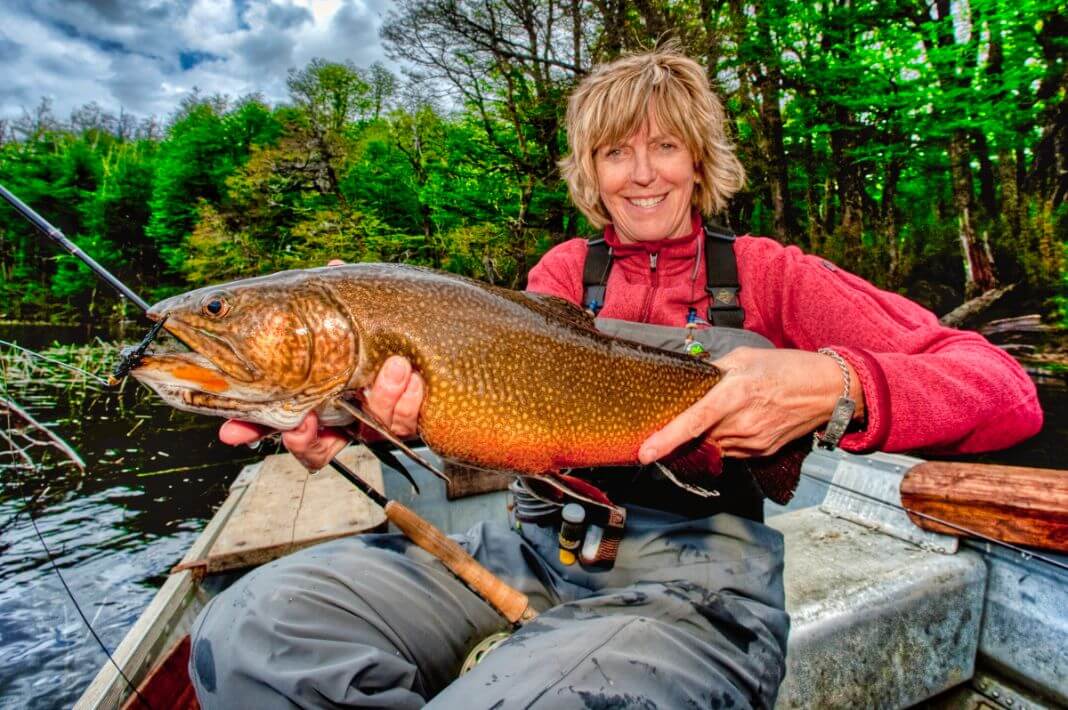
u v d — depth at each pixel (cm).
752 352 65
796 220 721
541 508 75
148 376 67
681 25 570
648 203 83
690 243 82
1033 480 89
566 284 90
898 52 595
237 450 402
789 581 88
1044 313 563
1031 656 88
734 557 67
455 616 68
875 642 84
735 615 62
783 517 112
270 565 67
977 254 611
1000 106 562
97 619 193
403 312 66
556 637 57
